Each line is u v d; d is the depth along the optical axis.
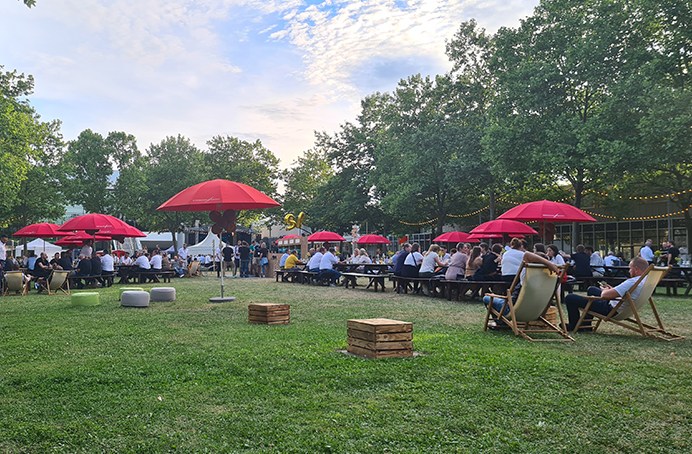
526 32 28.92
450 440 3.78
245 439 3.81
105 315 10.98
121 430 4.00
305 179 59.47
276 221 63.25
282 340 7.61
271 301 14.06
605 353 6.70
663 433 3.93
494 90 34.12
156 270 23.88
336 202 50.53
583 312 8.39
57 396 4.90
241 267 29.55
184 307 12.59
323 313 11.22
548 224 16.36
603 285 16.66
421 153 36.47
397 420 4.17
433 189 39.09
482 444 3.72
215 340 7.68
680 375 5.52
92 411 4.45
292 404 4.55
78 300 13.09
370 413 4.32
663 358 6.39
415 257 16.77
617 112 23.48
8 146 29.47
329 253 21.08
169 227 56.88
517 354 6.53
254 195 12.98
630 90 22.97
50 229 25.00
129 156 52.16
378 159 44.22
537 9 28.66
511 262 11.43
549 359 6.25
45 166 39.59
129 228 22.75
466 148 33.75
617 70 25.00
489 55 35.69
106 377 5.48
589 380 5.32
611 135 23.67
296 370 5.71
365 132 50.75
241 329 8.80
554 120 26.70
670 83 22.55
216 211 14.30
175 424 4.11
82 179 49.75
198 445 3.71
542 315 8.20
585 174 27.58
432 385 5.10
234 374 5.62
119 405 4.58
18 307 13.14
